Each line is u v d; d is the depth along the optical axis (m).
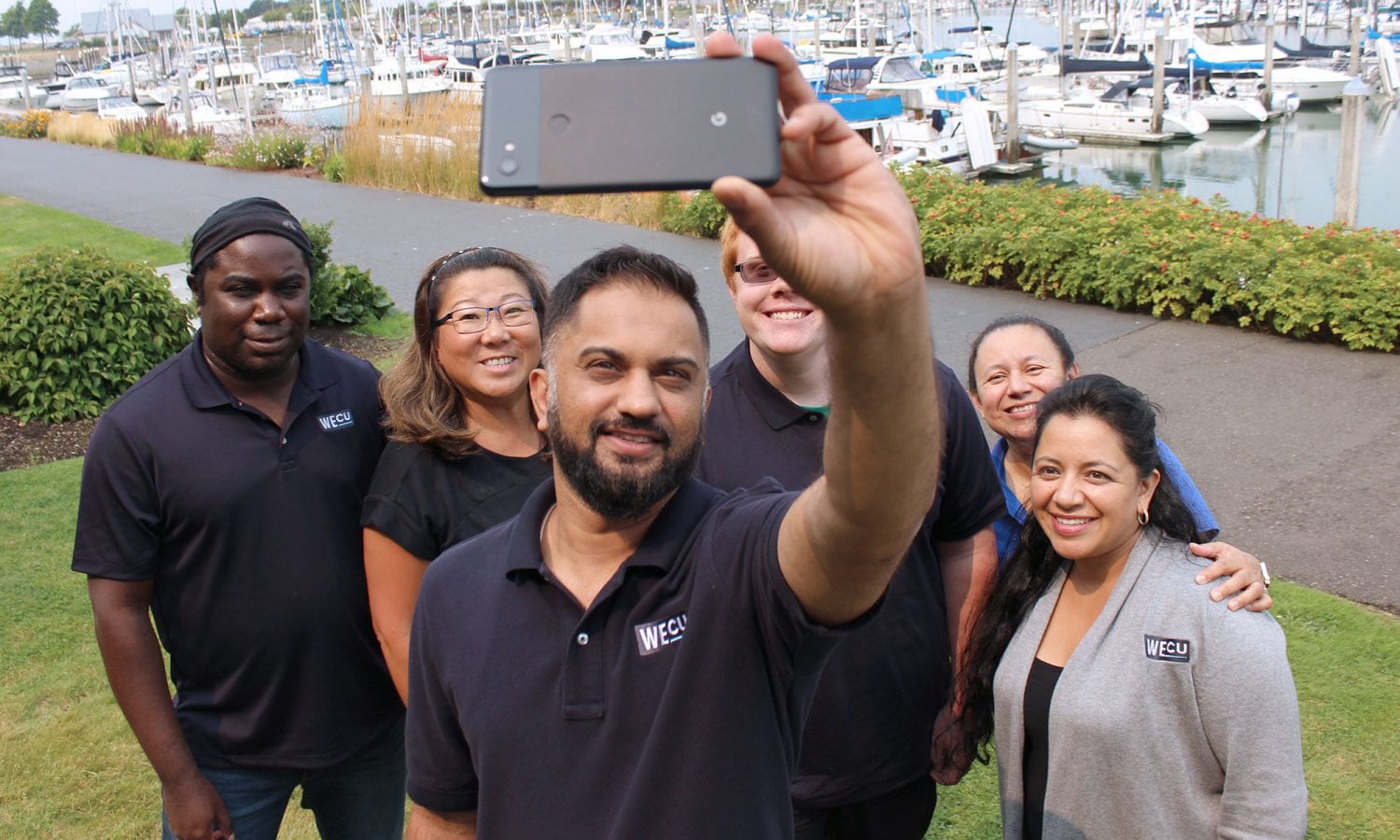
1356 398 7.92
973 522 2.78
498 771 1.75
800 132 1.17
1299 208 19.80
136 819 3.92
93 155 26.08
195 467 2.59
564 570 1.79
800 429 2.76
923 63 30.12
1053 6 57.50
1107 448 2.33
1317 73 31.61
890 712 2.67
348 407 2.80
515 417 2.80
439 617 1.86
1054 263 10.95
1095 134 27.34
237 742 2.74
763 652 1.69
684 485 1.82
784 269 1.20
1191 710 2.27
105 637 2.59
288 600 2.67
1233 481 6.66
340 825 3.00
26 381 7.99
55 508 6.51
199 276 2.65
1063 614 2.50
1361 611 5.04
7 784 4.09
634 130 1.20
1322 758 4.01
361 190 18.98
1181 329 9.82
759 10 48.84
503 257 2.78
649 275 1.65
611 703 1.69
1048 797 2.42
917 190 13.19
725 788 1.66
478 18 75.00
